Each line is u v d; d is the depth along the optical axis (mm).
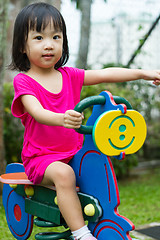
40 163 1518
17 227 1915
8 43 5059
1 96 3475
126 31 5086
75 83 1688
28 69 1655
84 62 4016
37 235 1626
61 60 1741
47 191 1618
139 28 3369
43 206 1616
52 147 1564
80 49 4090
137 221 2662
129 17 4996
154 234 2340
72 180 1447
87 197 1488
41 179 1520
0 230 2387
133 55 3578
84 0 4082
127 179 4664
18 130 4141
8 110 3945
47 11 1539
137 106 4281
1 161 3451
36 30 1514
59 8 3650
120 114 1368
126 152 1396
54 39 1542
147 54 4043
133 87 4145
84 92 3754
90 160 1502
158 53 5008
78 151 1565
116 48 5207
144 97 4566
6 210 2014
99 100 1419
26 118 1617
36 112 1389
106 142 1356
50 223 1600
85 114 3680
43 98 1533
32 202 1701
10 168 2010
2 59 3408
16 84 1526
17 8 5848
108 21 5238
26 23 1537
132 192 3791
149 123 4871
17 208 1913
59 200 1432
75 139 1626
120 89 4082
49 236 1574
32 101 1436
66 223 1526
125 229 1364
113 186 1412
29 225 1812
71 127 1305
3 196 2039
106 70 1708
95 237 1489
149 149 5598
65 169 1449
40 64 1552
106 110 1429
